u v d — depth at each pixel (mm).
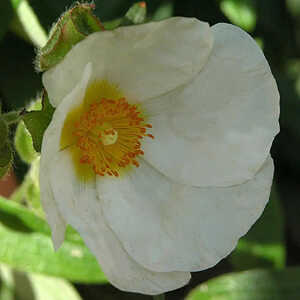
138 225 150
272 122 145
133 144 153
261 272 182
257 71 142
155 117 152
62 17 135
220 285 181
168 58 139
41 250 176
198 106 148
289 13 219
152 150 153
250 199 149
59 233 132
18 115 138
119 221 149
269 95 144
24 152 160
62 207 135
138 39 132
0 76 185
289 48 216
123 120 152
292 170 224
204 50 137
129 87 147
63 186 138
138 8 146
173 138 151
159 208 152
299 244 221
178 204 151
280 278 182
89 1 181
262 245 190
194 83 146
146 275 146
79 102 143
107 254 143
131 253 147
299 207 222
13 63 186
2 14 173
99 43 130
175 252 148
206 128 148
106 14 187
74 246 176
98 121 149
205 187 151
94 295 193
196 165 150
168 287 146
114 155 154
